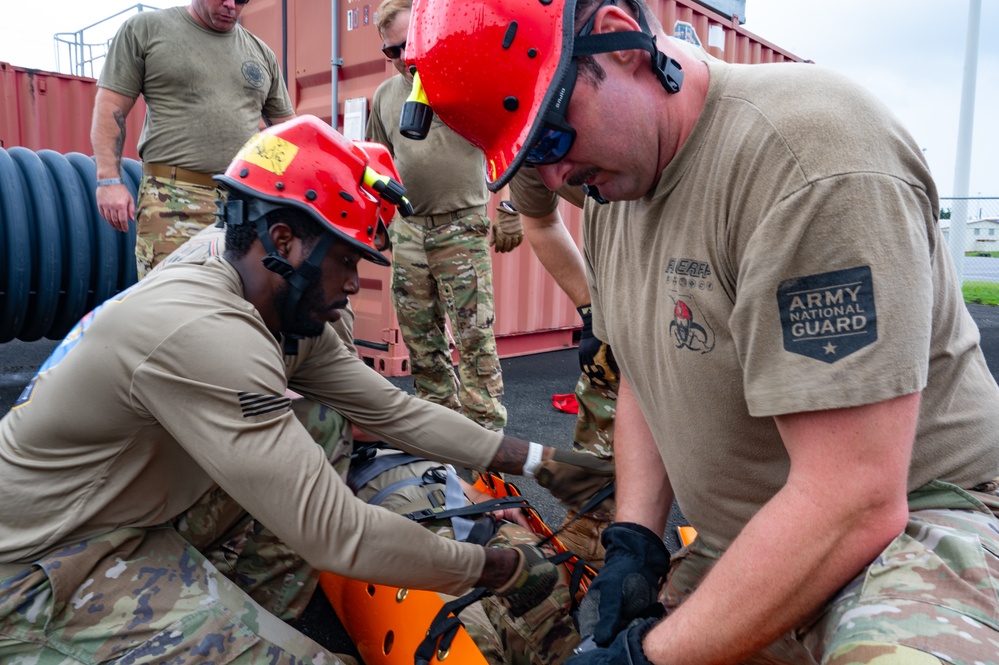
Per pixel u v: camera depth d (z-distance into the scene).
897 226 0.86
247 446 1.37
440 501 1.95
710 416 1.15
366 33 4.23
